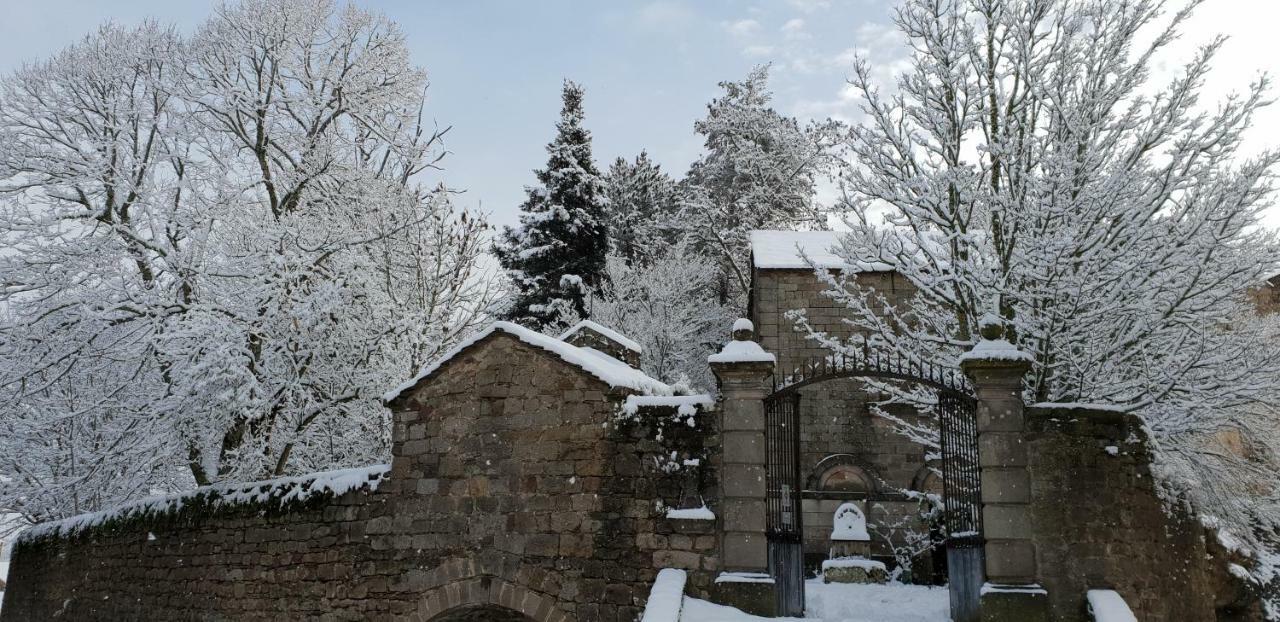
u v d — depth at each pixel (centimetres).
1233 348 1174
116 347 1762
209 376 1623
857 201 1370
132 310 1759
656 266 3142
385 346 1880
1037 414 989
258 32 2025
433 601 1196
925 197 1312
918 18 1377
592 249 3225
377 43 2178
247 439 1706
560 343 1239
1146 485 1030
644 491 1118
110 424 1827
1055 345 1227
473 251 2206
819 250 2189
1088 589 941
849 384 2008
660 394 1331
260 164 2039
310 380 1753
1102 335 1232
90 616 1639
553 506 1156
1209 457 1340
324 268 1864
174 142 1930
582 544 1129
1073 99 1302
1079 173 1220
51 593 1773
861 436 1980
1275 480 1441
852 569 1455
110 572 1625
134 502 1642
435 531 1220
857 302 1432
